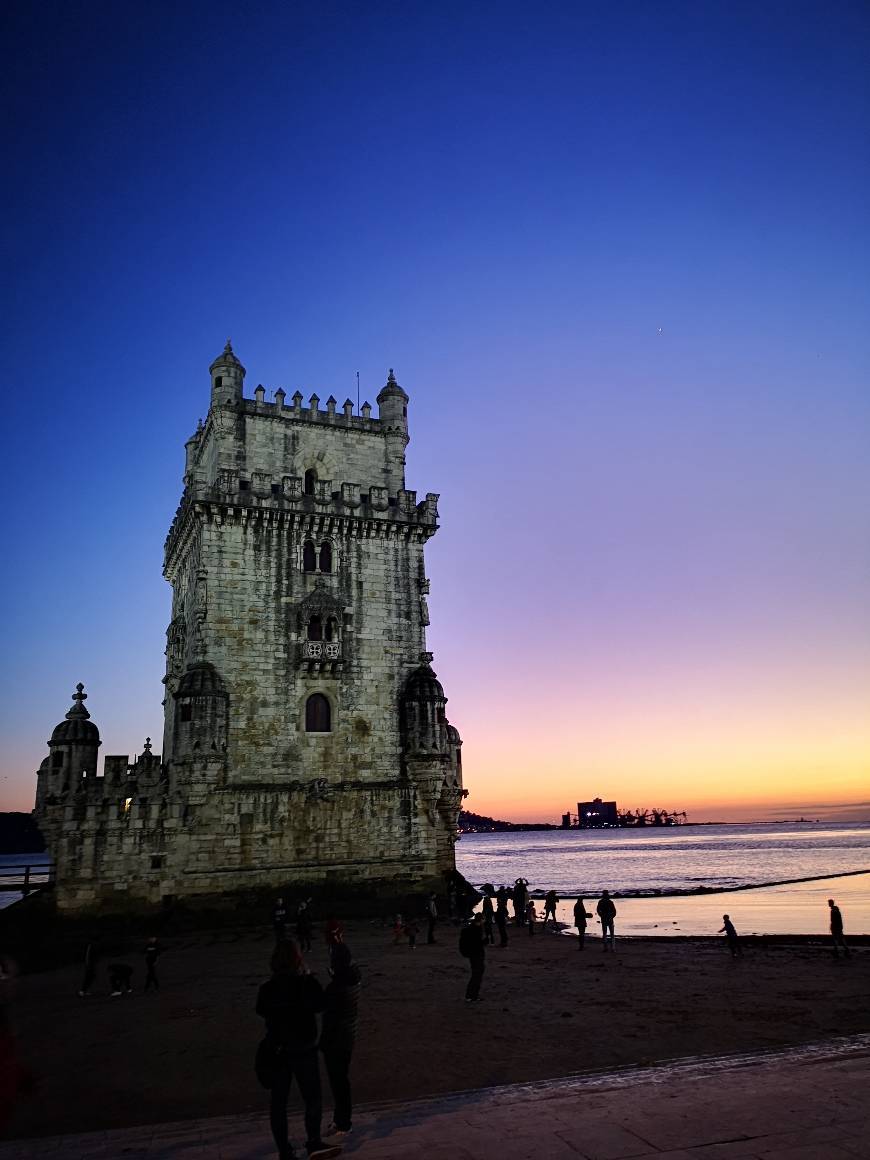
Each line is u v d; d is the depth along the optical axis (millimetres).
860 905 71812
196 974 33156
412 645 54750
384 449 58500
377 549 55375
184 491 62094
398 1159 9797
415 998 26188
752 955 37688
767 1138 9789
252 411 55188
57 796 46750
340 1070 11500
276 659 50719
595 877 127250
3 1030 9961
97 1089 17453
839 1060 13570
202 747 46406
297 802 48625
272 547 52406
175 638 59094
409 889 49688
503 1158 9586
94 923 43406
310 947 38812
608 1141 9945
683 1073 13422
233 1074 18219
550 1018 22859
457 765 57406
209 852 46188
